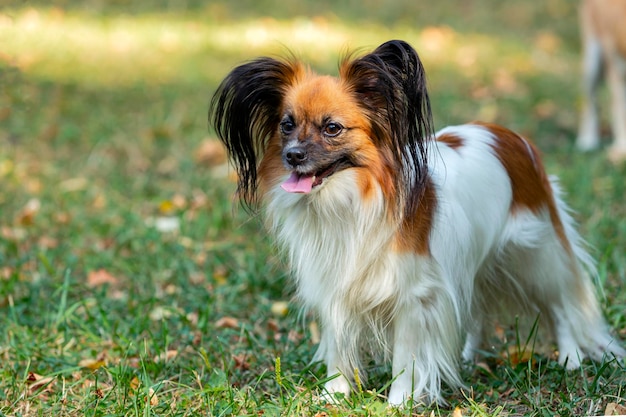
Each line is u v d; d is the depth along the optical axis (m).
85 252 9.44
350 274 5.79
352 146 5.68
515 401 6.05
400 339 5.90
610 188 10.62
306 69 6.07
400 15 22.47
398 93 5.57
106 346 7.27
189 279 8.71
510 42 20.08
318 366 6.55
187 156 12.70
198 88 15.98
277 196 5.97
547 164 11.70
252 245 9.36
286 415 5.77
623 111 13.16
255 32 19.69
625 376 6.17
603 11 13.02
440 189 5.91
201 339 7.25
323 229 5.83
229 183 11.38
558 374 6.34
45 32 18.91
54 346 7.22
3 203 10.80
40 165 12.27
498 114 14.40
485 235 6.21
